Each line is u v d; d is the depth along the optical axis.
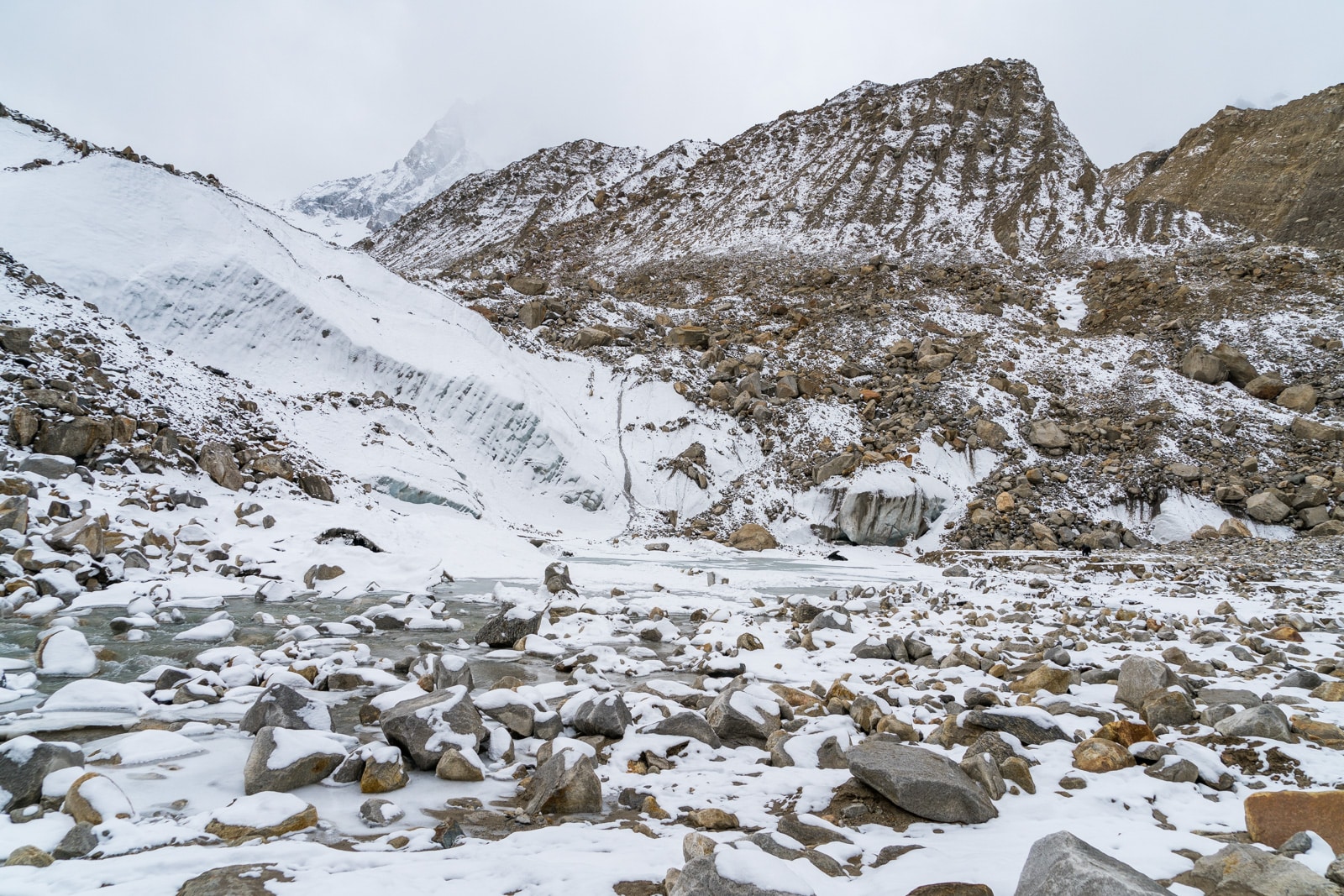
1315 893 2.74
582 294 50.56
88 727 5.23
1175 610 13.96
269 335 29.41
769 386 38.78
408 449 27.25
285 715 5.20
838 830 3.82
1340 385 34.62
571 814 4.23
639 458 34.62
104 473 16.22
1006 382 38.12
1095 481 31.47
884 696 6.79
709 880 2.99
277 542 15.73
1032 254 59.84
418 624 10.60
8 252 24.09
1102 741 5.06
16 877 3.01
